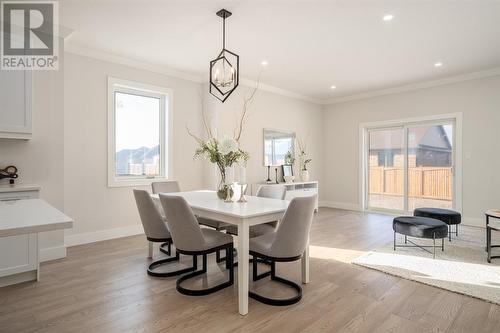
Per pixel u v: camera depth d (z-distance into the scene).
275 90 5.73
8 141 2.91
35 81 3.07
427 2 2.65
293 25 3.09
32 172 3.04
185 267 2.89
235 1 2.62
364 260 3.08
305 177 6.02
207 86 4.94
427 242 3.77
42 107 3.11
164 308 2.10
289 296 2.29
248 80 5.17
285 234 2.10
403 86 5.53
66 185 3.59
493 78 4.58
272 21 3.00
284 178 5.75
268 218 2.22
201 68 4.51
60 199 3.23
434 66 4.43
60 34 3.17
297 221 2.09
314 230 4.44
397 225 3.40
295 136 6.21
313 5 2.70
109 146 3.93
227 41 3.49
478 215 4.73
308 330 1.83
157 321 1.93
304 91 6.00
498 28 3.17
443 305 2.14
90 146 3.77
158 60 4.16
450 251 3.37
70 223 1.09
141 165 4.38
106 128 3.91
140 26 3.12
